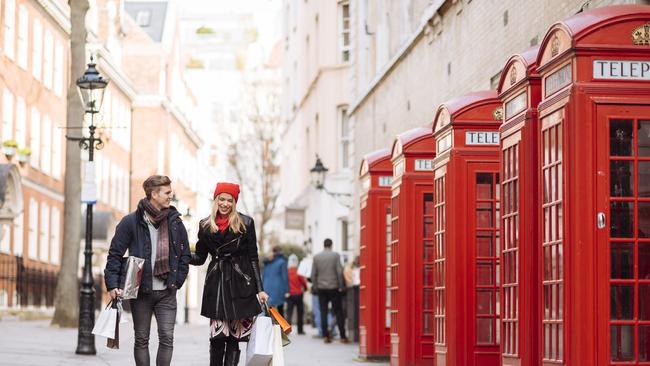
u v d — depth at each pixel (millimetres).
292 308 32031
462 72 19016
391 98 26422
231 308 10898
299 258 51812
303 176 48281
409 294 16516
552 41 9875
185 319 54406
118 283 11188
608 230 9156
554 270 9773
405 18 25062
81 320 18844
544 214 10062
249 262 11078
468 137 13992
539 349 10219
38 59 43406
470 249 13891
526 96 10852
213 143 110562
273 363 10828
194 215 90062
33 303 39438
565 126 9414
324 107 41000
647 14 9281
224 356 11453
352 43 33094
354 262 28328
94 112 19328
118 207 62875
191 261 11367
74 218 29125
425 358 16469
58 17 46000
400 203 16688
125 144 65250
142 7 81438
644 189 9203
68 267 29094
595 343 9117
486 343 13828
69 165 29172
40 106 43938
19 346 20172
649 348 9156
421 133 16734
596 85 9227
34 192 42969
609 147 9195
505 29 16219
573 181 9227
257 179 88312
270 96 89062
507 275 11422
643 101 9203
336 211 40344
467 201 13922
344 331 26156
